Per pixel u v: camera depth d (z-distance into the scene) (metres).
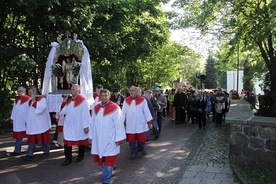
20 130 8.57
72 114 7.53
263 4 12.03
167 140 10.83
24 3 10.67
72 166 7.48
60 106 9.19
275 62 14.42
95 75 16.33
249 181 5.88
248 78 19.73
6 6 11.77
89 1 13.99
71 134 7.51
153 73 27.31
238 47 14.83
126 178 6.51
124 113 8.34
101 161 5.86
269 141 6.75
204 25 15.75
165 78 28.36
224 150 8.93
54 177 6.62
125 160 8.05
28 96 8.73
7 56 12.39
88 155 8.58
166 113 20.08
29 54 12.93
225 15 14.46
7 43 12.90
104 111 5.89
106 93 5.93
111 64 16.48
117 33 16.77
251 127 6.95
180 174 6.69
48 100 9.55
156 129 11.21
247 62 20.14
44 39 13.48
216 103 14.40
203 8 14.48
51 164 7.66
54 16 12.17
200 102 13.60
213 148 9.23
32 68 13.27
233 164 7.07
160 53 25.77
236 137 7.11
